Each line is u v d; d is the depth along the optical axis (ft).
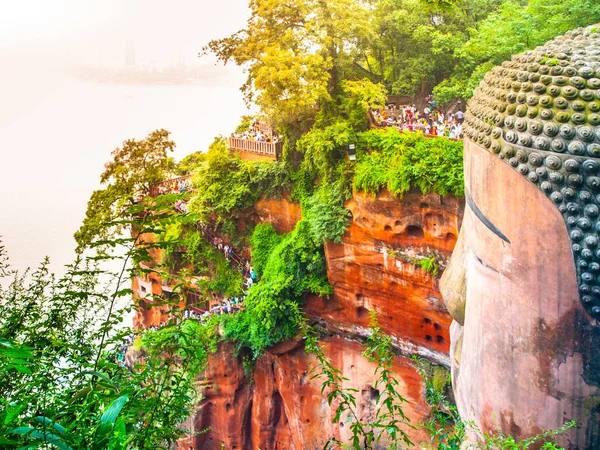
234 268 124.77
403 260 96.84
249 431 124.47
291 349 113.91
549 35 90.33
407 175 91.25
